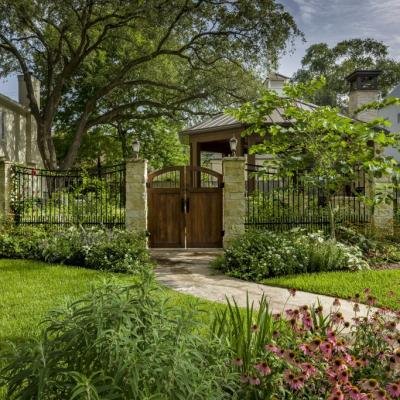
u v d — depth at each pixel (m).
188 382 1.98
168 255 9.68
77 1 18.12
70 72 20.59
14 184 10.20
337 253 7.97
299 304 5.75
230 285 6.88
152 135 28.81
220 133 16.88
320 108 8.78
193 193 10.31
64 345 2.16
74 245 8.39
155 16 18.11
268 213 10.47
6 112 20.12
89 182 10.57
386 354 2.71
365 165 8.09
